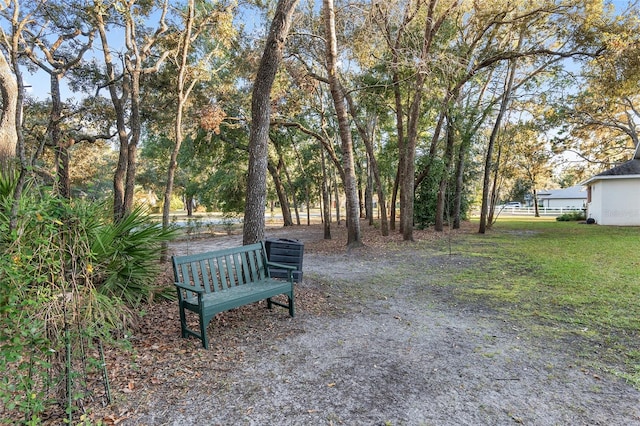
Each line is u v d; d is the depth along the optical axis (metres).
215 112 10.56
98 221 3.75
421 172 15.36
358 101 13.61
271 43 5.76
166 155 18.48
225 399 2.56
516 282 6.25
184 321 3.66
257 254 4.52
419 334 3.89
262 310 4.63
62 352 2.19
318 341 3.66
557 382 2.82
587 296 5.16
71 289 2.16
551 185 34.25
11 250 1.95
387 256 9.45
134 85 7.87
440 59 10.00
